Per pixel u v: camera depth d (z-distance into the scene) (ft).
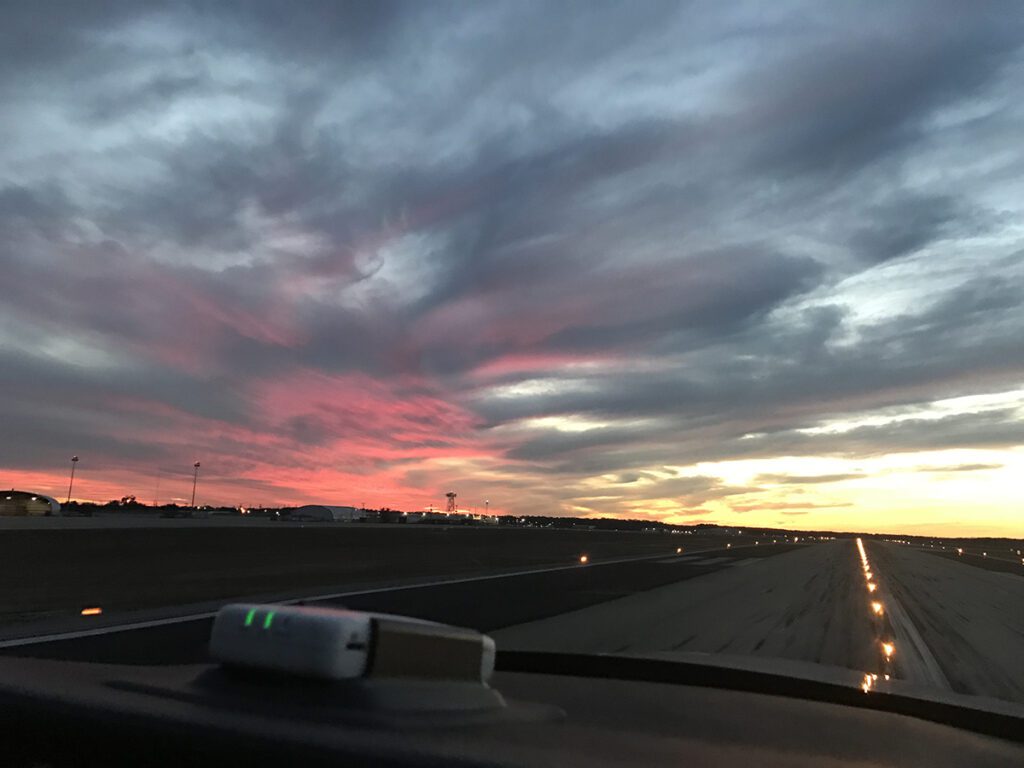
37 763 7.94
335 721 7.39
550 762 7.31
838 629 48.29
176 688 8.62
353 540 107.76
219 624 8.36
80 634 38.14
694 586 76.89
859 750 10.03
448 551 118.83
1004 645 44.62
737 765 8.49
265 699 7.88
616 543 176.65
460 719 8.10
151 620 43.60
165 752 7.35
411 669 8.18
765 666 15.67
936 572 121.90
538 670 15.56
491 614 49.83
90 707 8.05
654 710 11.79
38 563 65.41
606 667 15.15
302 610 8.27
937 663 37.78
